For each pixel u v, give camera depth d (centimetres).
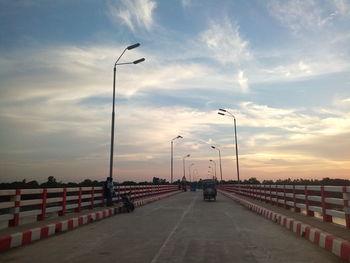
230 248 950
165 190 5522
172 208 2589
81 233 1263
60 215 1588
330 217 1261
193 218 1800
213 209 2466
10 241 956
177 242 1052
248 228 1380
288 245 992
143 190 3681
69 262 793
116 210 2116
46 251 920
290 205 1811
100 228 1408
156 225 1499
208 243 1031
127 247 974
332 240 883
